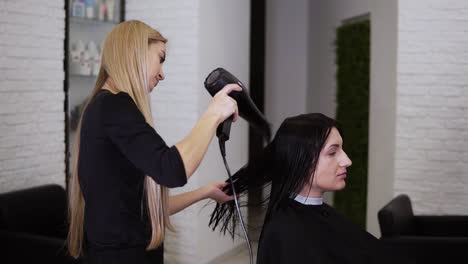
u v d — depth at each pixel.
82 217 1.62
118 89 1.49
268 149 1.59
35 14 3.19
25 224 2.89
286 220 1.51
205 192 1.71
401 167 3.85
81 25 3.86
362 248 1.56
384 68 4.09
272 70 6.82
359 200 4.82
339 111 5.29
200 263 3.94
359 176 4.80
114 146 1.48
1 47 3.01
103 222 1.50
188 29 3.83
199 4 3.79
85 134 1.50
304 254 1.48
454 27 3.68
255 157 1.61
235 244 4.33
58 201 3.11
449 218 3.06
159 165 1.36
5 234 2.71
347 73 5.03
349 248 1.55
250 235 4.29
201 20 3.84
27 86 3.17
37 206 2.97
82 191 1.55
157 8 3.93
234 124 4.27
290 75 6.81
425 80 3.75
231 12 4.22
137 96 1.50
